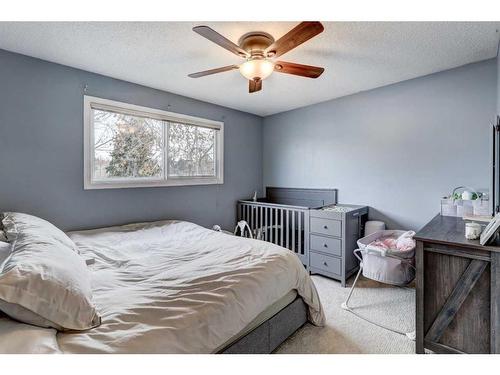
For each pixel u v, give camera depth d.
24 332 0.87
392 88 3.02
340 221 2.86
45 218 2.33
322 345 1.78
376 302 2.42
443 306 1.58
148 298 1.26
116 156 2.81
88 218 2.59
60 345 0.90
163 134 3.21
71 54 2.20
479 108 2.46
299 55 2.25
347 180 3.47
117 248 2.09
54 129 2.37
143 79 2.79
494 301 1.41
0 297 0.88
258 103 3.74
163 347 0.98
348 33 1.89
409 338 1.84
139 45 2.06
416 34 1.91
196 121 3.52
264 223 3.75
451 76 2.60
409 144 2.91
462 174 2.58
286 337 1.77
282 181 4.26
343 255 2.84
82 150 2.54
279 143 4.29
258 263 1.70
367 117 3.24
